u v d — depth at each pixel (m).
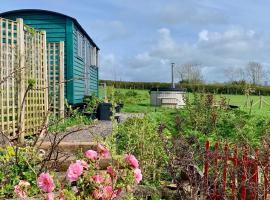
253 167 5.55
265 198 5.12
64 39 18.48
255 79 58.75
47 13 18.42
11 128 10.71
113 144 3.84
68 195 3.43
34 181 5.60
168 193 6.55
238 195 5.73
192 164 6.42
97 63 30.94
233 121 11.98
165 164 7.50
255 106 29.12
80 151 4.75
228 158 5.65
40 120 12.77
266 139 7.59
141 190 6.54
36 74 12.96
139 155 7.72
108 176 3.60
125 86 57.19
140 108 29.03
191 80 55.09
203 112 13.01
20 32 11.29
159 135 7.98
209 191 5.98
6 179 5.86
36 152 6.39
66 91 18.50
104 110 18.95
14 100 10.93
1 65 10.62
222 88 50.97
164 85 58.25
